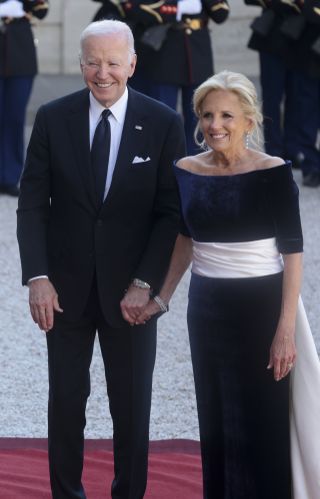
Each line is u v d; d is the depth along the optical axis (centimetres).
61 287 571
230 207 530
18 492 638
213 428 556
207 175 537
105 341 580
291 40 1317
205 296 542
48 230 575
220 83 523
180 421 749
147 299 561
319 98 1349
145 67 1287
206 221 535
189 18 1286
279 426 545
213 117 525
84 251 566
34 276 560
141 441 587
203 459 562
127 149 561
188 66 1286
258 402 544
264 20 1330
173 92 1295
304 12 1281
